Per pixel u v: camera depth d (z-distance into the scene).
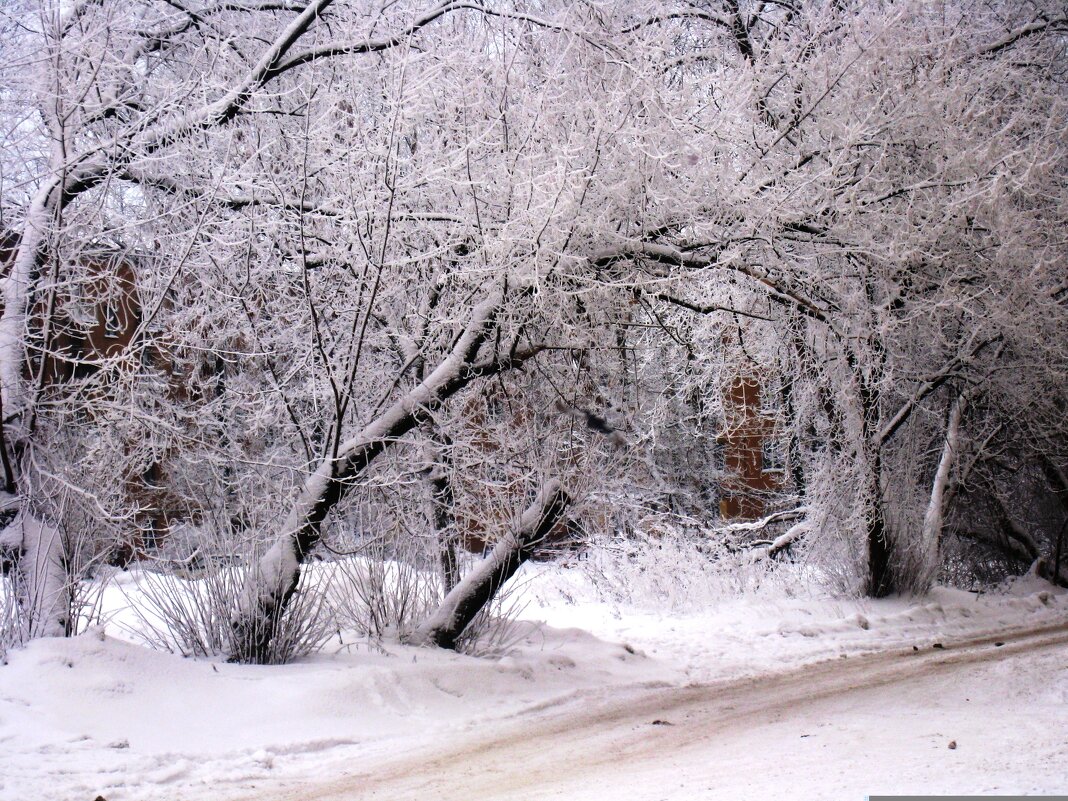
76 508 9.50
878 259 12.48
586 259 10.30
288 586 9.71
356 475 10.14
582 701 9.66
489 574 10.84
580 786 6.17
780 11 15.31
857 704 9.00
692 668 11.89
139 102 11.32
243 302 10.66
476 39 11.40
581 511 12.23
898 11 13.20
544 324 10.77
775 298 13.16
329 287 11.08
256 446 11.19
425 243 11.38
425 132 11.20
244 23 12.59
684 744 7.55
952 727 7.22
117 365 9.70
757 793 5.27
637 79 10.52
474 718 8.71
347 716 8.41
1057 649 12.05
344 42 11.07
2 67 10.27
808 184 11.96
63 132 10.23
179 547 10.22
